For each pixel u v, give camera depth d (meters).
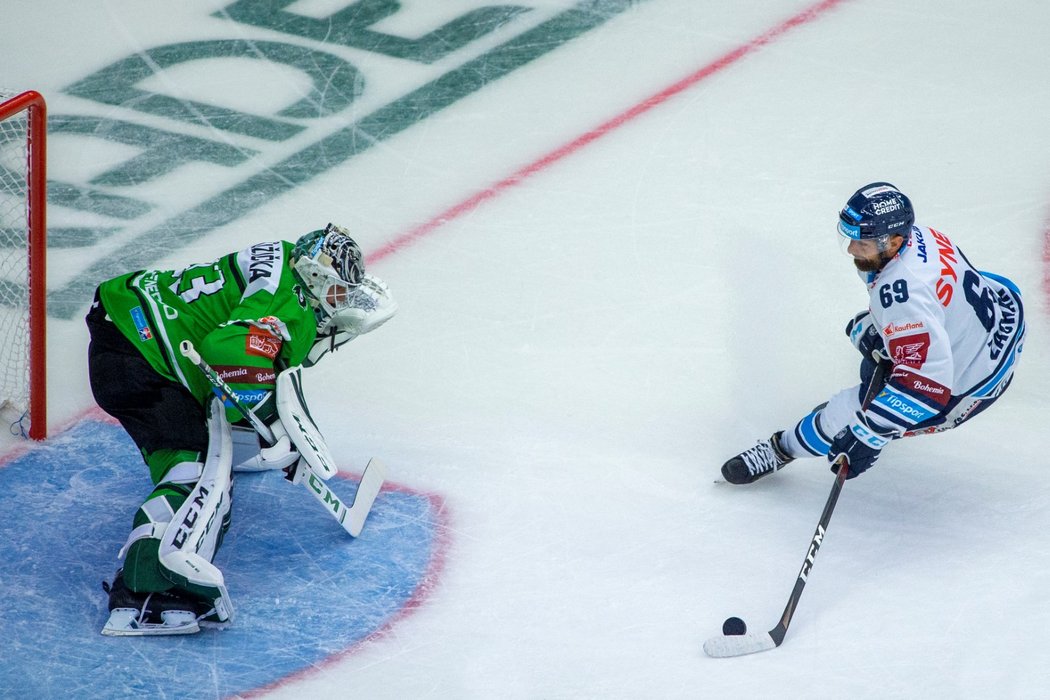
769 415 18.25
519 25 29.34
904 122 24.97
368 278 16.05
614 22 29.17
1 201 22.95
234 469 17.36
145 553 14.19
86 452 17.98
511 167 24.48
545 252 22.08
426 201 23.59
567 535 16.06
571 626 14.57
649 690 13.59
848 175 23.55
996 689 13.33
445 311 20.80
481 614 14.83
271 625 14.81
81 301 21.39
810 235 22.06
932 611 14.50
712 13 29.22
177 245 22.67
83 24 29.84
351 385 19.27
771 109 25.69
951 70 26.56
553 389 18.97
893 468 17.00
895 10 28.91
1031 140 24.14
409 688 13.81
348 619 14.87
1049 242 21.33
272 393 14.41
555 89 26.88
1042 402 18.05
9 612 15.10
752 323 20.17
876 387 15.21
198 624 14.68
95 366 15.02
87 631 14.80
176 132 26.00
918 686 13.42
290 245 15.06
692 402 18.56
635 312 20.55
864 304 20.47
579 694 13.59
